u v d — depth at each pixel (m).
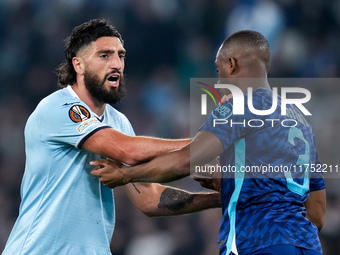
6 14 47.38
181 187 35.97
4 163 42.78
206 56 46.91
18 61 46.28
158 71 46.31
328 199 36.47
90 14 46.88
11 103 45.19
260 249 13.93
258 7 46.62
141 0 47.03
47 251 15.63
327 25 47.38
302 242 14.09
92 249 16.00
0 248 38.53
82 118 15.80
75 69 16.48
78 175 16.02
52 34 46.69
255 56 15.16
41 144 16.08
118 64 16.22
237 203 14.43
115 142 15.52
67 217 15.84
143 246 36.22
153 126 43.69
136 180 15.50
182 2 47.75
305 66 45.59
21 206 16.45
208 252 35.91
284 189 14.40
